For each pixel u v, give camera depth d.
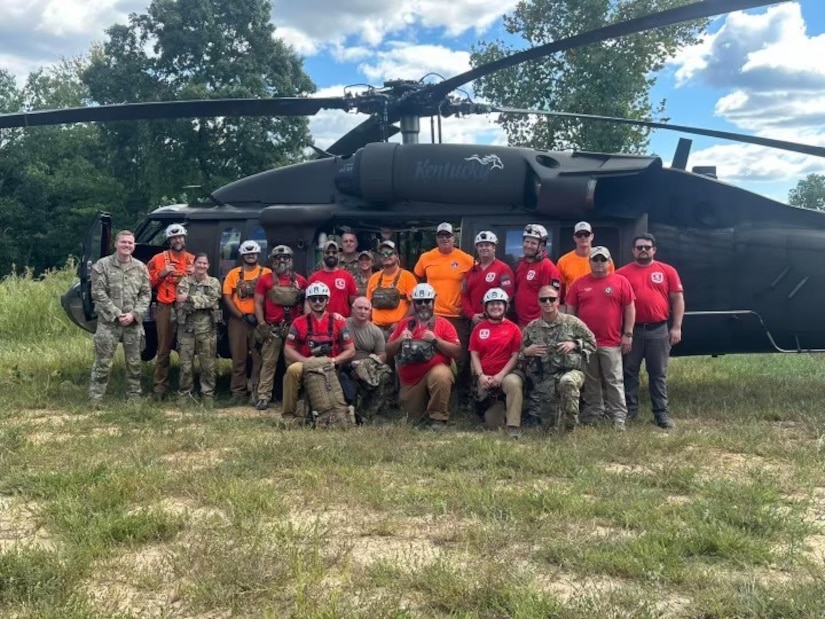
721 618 3.10
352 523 4.29
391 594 3.32
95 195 39.94
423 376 7.11
